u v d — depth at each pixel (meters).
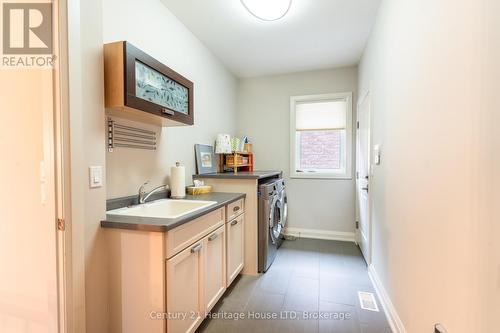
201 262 1.67
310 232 3.77
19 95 1.22
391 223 1.82
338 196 3.66
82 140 1.25
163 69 1.72
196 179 2.70
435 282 1.15
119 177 1.74
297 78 3.79
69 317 1.18
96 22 1.36
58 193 1.16
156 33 2.12
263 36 2.74
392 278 1.79
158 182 2.14
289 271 2.61
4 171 1.26
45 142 1.17
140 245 1.35
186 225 1.51
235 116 3.92
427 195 1.23
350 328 1.71
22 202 1.23
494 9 0.76
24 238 1.24
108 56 1.42
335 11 2.26
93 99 1.34
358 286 2.29
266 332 1.68
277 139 3.89
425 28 1.25
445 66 1.06
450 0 1.02
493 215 0.77
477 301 0.85
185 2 2.16
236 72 3.78
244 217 2.54
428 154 1.22
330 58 3.29
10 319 1.29
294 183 3.83
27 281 1.24
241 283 2.35
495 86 0.76
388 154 1.90
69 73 1.17
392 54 1.80
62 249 1.17
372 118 2.48
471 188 0.88
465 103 0.92
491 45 0.78
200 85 2.86
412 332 1.43
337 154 3.71
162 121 1.94
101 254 1.38
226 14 2.33
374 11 2.26
